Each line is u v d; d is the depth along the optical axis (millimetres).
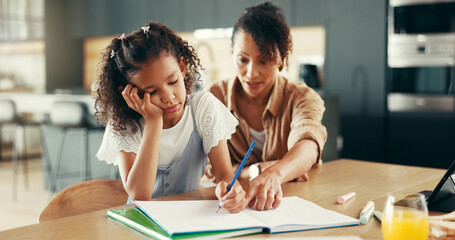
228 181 1378
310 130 1580
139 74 1233
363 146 4348
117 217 1074
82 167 4250
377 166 1740
